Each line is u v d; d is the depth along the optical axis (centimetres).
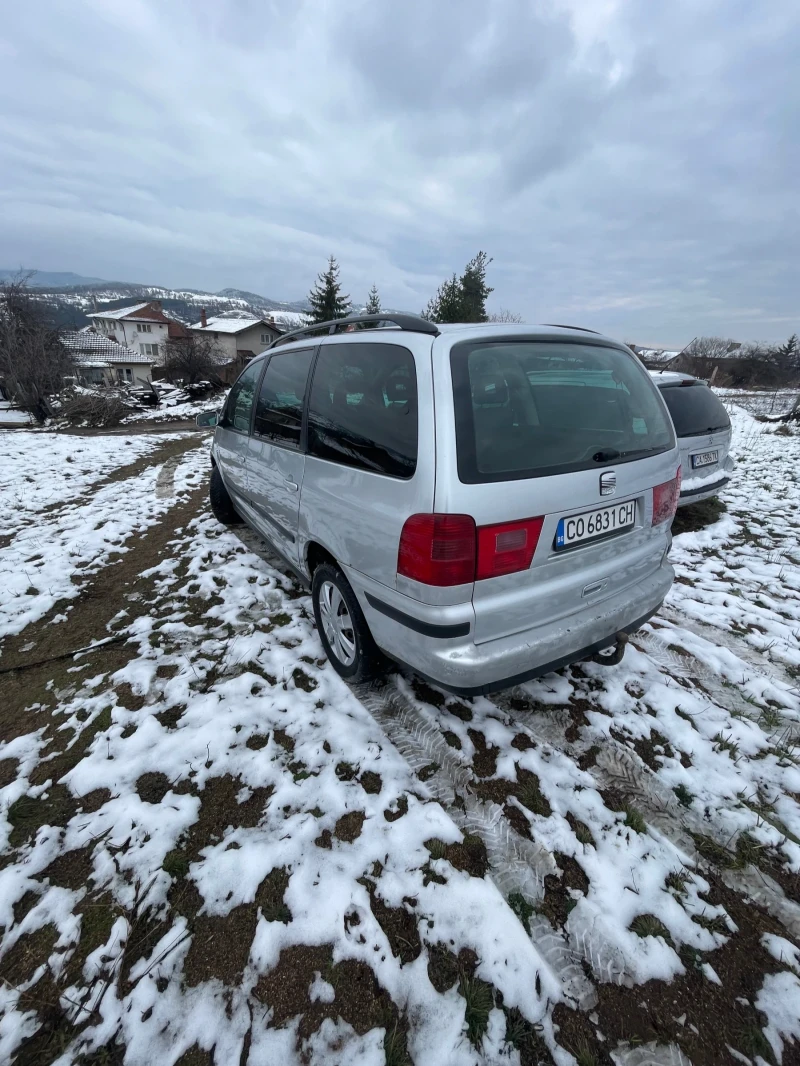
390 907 159
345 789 199
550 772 206
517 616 189
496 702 245
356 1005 136
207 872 170
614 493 209
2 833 187
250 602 341
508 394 194
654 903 161
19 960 149
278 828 184
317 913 157
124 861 175
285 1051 128
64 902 163
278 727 231
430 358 184
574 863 172
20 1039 132
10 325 2033
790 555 418
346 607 240
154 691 258
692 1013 136
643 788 201
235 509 470
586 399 220
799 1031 133
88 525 513
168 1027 133
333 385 244
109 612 343
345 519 219
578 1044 129
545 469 187
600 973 144
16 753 224
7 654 303
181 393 2416
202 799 198
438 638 180
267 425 320
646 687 256
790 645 296
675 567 397
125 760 216
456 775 205
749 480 661
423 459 175
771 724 236
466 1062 125
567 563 200
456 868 170
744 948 151
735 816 190
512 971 143
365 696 249
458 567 172
